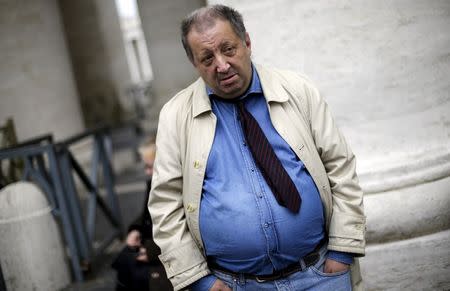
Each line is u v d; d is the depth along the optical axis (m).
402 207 2.67
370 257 2.69
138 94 14.66
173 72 10.35
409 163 2.71
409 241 2.68
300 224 1.76
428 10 2.69
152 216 1.92
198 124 1.81
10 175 4.86
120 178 8.16
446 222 2.70
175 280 1.88
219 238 1.79
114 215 5.01
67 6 13.61
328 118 1.88
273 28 2.73
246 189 1.75
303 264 1.84
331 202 1.87
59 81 7.66
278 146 1.78
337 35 2.69
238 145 1.79
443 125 2.77
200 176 1.79
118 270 3.12
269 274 1.84
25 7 7.18
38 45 7.33
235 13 1.74
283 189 1.73
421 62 2.71
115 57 14.23
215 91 1.78
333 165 1.88
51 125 7.43
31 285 3.75
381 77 2.71
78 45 13.82
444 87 2.75
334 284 1.85
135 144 9.00
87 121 14.10
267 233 1.75
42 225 3.79
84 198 7.08
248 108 1.82
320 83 2.74
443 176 2.72
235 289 1.87
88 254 4.20
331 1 2.66
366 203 2.70
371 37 2.68
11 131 5.36
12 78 6.99
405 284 2.71
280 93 1.79
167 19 10.12
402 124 2.75
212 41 1.67
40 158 4.15
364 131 2.76
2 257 3.69
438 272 2.69
